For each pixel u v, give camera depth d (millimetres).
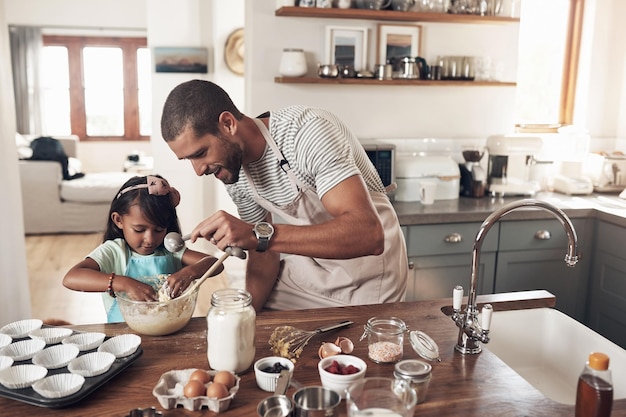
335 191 1632
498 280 3396
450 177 3602
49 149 6754
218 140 1618
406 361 1342
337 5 3506
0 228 3244
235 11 5340
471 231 3309
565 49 4145
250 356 1418
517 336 1936
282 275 2146
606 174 3863
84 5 9344
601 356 1136
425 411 1270
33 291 4789
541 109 4195
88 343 1479
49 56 9453
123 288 1729
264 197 1904
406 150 3848
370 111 3754
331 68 3500
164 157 5520
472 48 3838
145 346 1549
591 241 3477
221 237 1542
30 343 1466
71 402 1251
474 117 3918
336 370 1339
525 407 1294
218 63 5406
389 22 3660
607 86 4082
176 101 1583
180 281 1787
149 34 5363
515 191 3725
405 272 2131
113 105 9750
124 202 2043
